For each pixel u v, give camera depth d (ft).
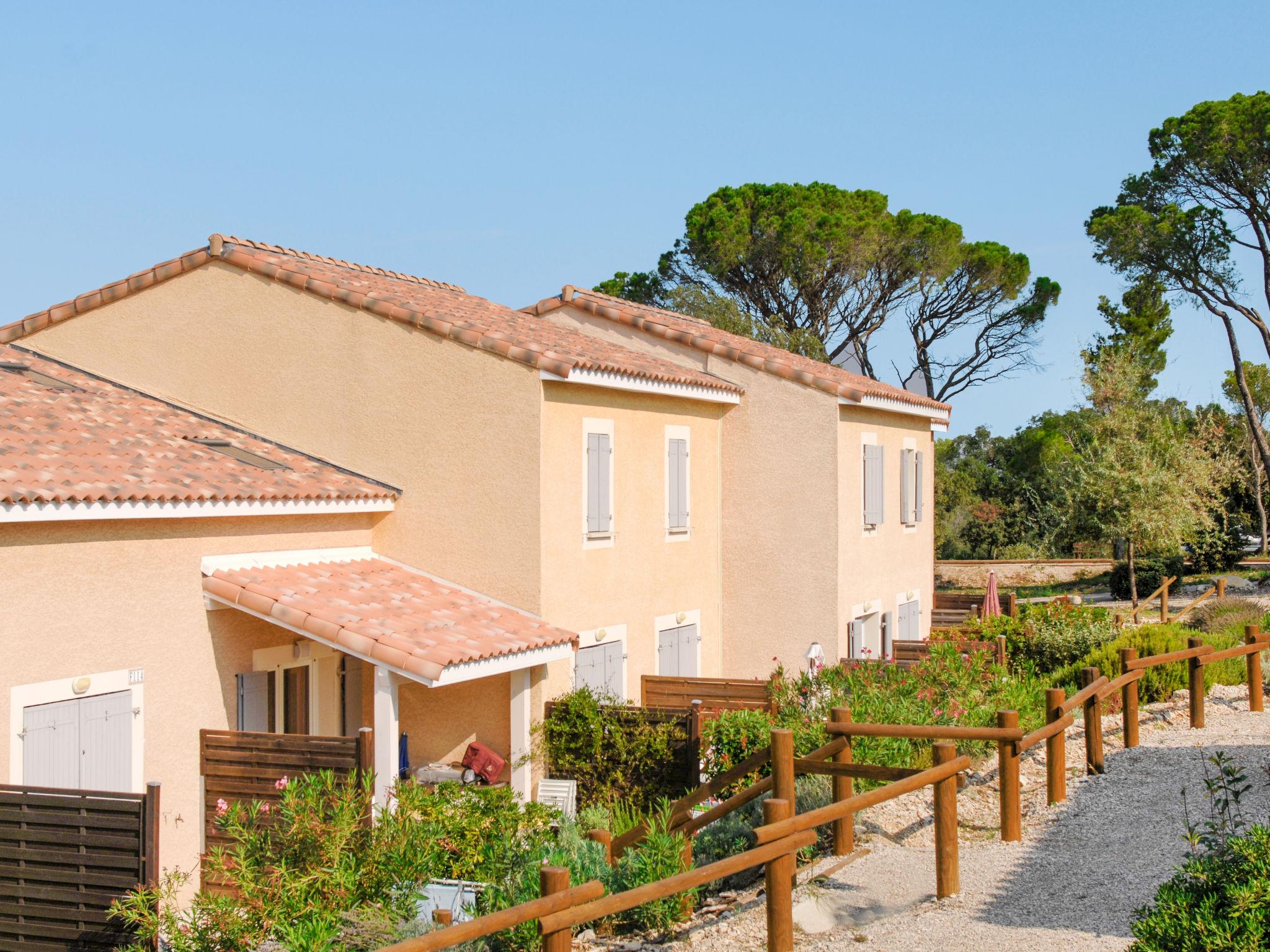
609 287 148.15
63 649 35.76
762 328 132.46
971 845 31.86
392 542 50.37
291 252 59.00
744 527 63.93
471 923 18.98
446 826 33.42
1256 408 191.11
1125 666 42.70
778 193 135.44
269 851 29.78
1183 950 18.85
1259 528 168.96
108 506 36.35
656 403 57.82
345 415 51.11
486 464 48.83
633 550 55.67
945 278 140.56
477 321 53.26
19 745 34.24
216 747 37.70
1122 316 144.36
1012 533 163.84
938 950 23.89
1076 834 32.12
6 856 30.63
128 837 29.76
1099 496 110.73
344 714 49.60
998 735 31.68
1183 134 122.11
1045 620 70.03
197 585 40.86
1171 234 123.24
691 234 137.39
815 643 61.82
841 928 26.11
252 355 52.65
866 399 64.64
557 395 49.57
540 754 46.91
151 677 38.75
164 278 53.98
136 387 54.65
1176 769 38.50
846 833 31.60
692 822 31.78
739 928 27.35
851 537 65.10
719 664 63.98
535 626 46.52
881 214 139.03
